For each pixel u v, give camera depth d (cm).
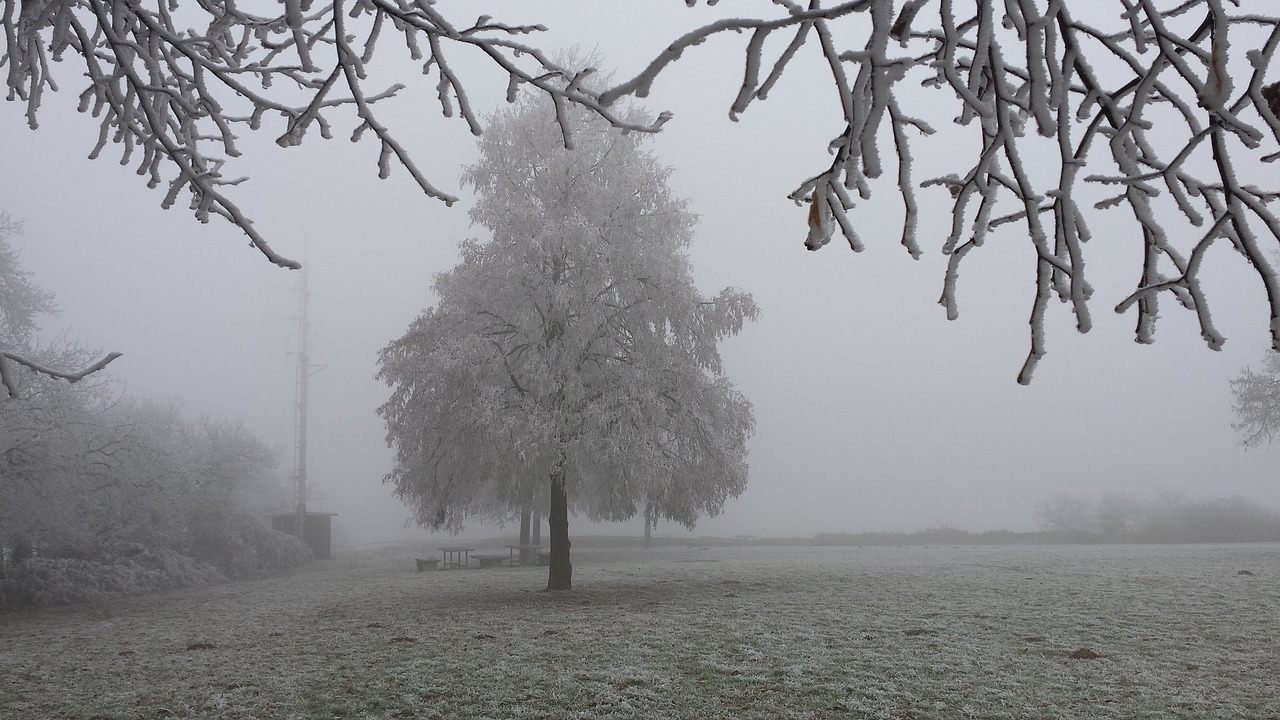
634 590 1647
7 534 1658
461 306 1669
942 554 2842
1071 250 147
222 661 954
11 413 1449
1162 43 141
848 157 157
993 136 156
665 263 1673
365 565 3183
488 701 709
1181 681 724
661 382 1636
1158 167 154
